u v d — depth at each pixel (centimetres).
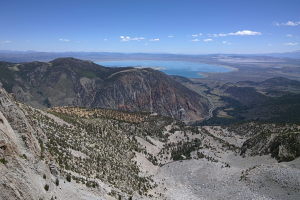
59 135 8531
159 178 11000
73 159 7156
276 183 8594
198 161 12206
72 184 5334
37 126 7000
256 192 8444
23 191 3650
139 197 7600
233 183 9525
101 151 10000
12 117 5269
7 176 3597
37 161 4728
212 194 9150
